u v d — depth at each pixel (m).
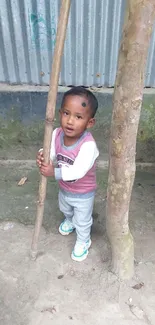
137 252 2.13
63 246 2.17
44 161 1.65
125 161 1.52
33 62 2.53
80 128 1.62
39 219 1.91
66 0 1.29
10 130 2.77
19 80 2.62
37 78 2.61
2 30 2.39
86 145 1.69
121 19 2.32
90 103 1.59
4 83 2.64
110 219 1.74
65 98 1.58
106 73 2.56
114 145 1.49
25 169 2.82
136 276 1.97
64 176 1.68
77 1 2.25
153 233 2.26
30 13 2.31
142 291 1.90
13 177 2.74
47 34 2.39
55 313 1.81
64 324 1.77
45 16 2.32
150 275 1.98
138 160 2.87
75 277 1.98
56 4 2.27
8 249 2.15
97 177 2.72
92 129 2.73
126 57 1.28
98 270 2.02
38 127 2.74
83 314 1.81
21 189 2.62
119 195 1.63
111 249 1.91
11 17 2.33
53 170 1.67
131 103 1.36
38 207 1.86
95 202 2.50
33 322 1.78
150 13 1.20
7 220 2.36
